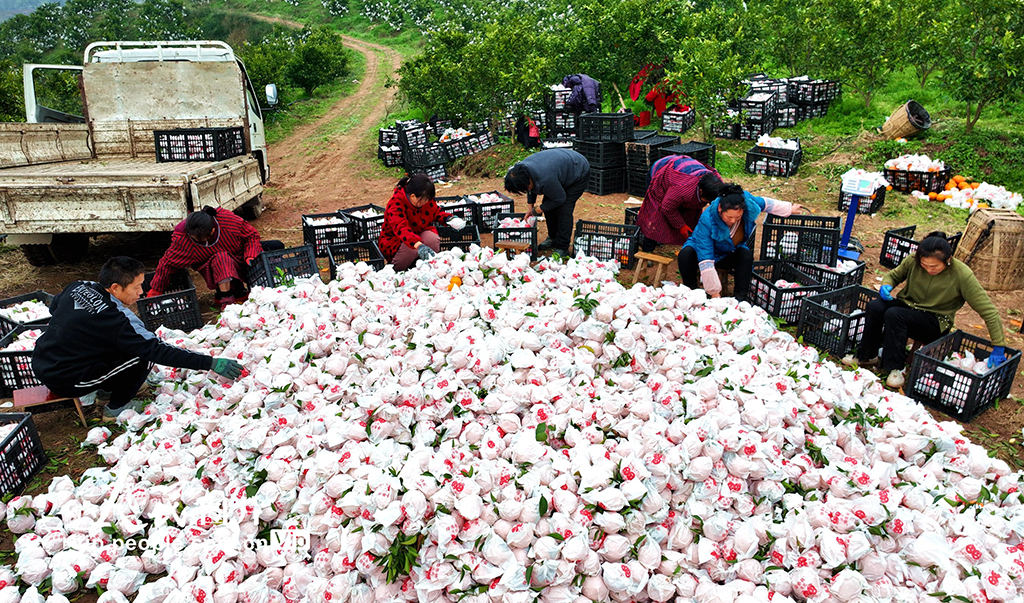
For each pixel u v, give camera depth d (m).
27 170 8.18
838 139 13.74
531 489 3.19
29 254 7.89
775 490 3.36
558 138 12.55
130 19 73.62
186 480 3.72
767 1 20.17
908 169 10.80
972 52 13.40
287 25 64.31
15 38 70.44
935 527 3.22
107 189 6.96
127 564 3.31
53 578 3.23
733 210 5.61
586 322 4.30
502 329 4.37
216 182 8.15
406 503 2.98
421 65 18.50
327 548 3.18
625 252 7.46
